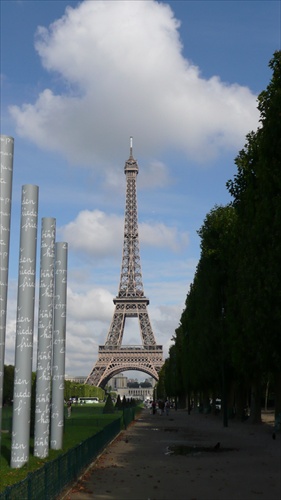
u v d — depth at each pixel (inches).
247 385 2915.8
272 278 1592.0
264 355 1737.2
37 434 1266.0
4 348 1075.3
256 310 1688.0
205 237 2928.2
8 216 1088.8
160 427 2709.2
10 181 1096.8
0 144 1092.5
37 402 1279.5
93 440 1291.8
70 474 956.0
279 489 954.7
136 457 1422.2
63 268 1470.2
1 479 941.2
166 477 1088.8
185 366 4195.4
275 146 1628.9
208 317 2871.6
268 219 1638.8
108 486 986.7
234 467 1224.2
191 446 1704.0
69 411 3533.5
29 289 1158.3
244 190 2135.8
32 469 1073.5
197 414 4338.1
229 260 2361.0
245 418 2903.5
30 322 1155.3
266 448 1610.5
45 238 1344.7
